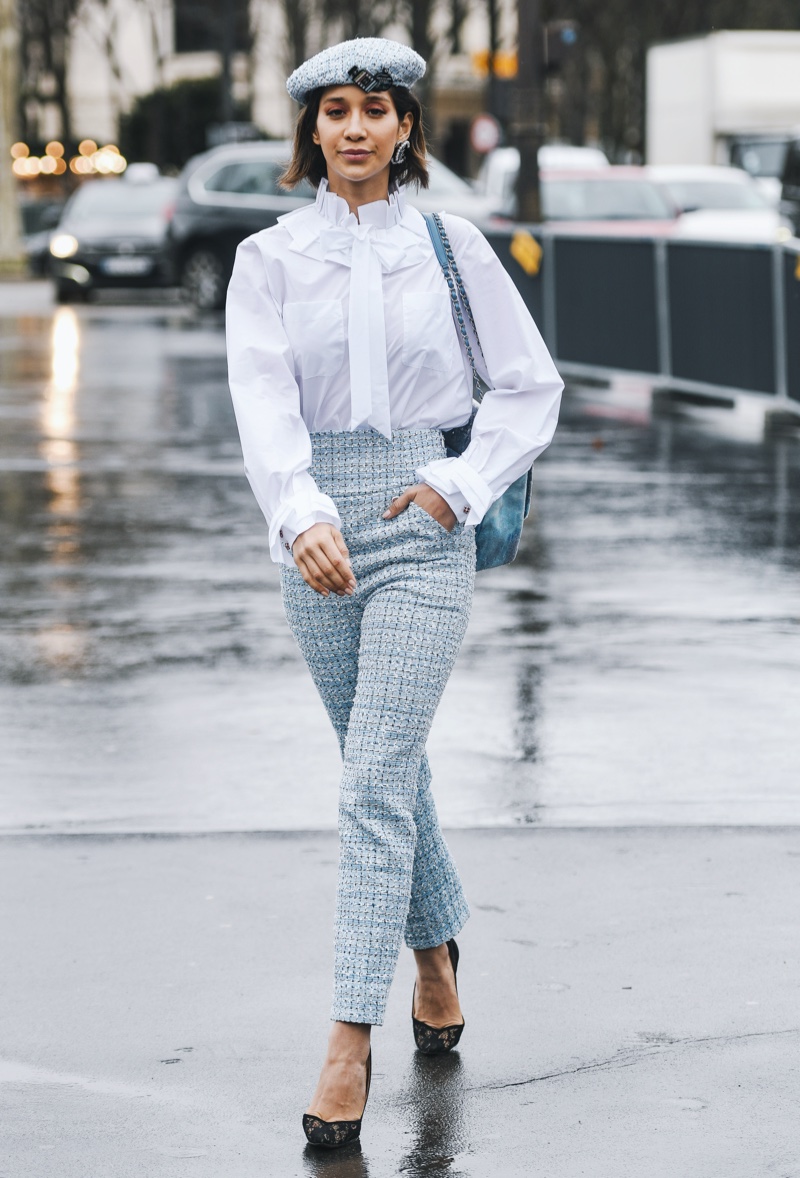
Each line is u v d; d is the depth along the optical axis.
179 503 12.12
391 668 3.95
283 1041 4.36
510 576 9.70
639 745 6.78
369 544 4.02
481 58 33.84
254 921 5.11
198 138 58.84
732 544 10.56
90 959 4.84
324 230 4.01
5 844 5.73
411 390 4.04
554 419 4.11
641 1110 3.99
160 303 32.94
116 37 56.34
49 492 12.55
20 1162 3.79
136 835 5.81
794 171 20.91
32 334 25.22
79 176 57.97
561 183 24.34
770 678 7.70
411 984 4.77
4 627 8.67
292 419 4.00
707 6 52.56
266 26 56.16
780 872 5.46
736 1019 4.45
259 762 6.61
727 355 16.16
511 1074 4.19
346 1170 3.76
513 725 7.03
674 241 16.91
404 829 3.97
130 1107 4.04
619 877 5.43
